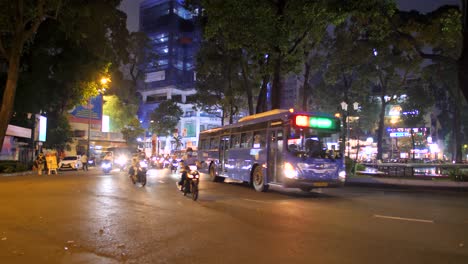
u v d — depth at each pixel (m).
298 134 14.62
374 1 18.91
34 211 10.66
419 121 54.94
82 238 7.46
